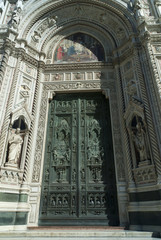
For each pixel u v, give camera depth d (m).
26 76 10.52
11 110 8.86
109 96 10.77
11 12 12.46
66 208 8.58
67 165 9.45
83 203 8.66
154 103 8.27
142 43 9.87
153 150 7.55
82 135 10.23
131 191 7.93
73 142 10.04
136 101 8.95
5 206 7.24
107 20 12.89
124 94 10.29
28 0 12.64
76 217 8.36
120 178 8.70
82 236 6.26
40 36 12.51
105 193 8.81
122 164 9.02
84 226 7.86
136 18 11.04
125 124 9.41
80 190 8.90
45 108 10.57
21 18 11.68
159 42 9.83
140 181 7.91
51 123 10.57
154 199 7.03
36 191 8.55
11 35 10.19
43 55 11.98
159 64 9.14
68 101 11.23
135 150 8.69
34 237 6.12
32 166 9.02
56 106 11.10
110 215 8.33
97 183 9.04
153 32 10.27
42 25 12.71
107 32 12.86
